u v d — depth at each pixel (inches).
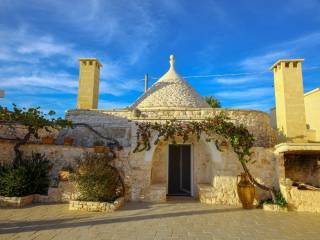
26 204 358.9
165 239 233.1
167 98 573.9
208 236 245.0
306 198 372.5
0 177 360.8
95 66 642.8
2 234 233.9
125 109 514.3
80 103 616.1
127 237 235.5
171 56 678.5
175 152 477.1
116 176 398.9
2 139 408.5
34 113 425.4
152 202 403.5
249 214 341.7
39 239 222.8
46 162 411.2
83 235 236.7
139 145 422.9
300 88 549.6
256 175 413.7
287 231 267.0
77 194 381.7
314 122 753.6
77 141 508.4
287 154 452.8
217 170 417.7
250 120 489.4
